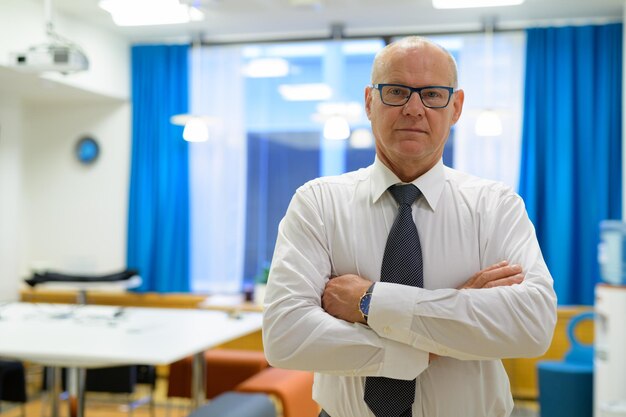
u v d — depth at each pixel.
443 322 1.50
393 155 1.65
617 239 4.78
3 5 5.38
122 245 7.01
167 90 6.88
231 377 4.50
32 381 6.37
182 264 6.83
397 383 1.57
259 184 6.85
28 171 7.20
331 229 1.69
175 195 6.82
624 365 4.37
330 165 6.74
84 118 7.10
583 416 4.92
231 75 6.85
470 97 6.40
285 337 1.57
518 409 5.67
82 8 6.00
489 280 1.59
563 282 6.07
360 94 6.67
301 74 6.78
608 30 6.12
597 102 6.15
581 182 6.16
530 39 6.21
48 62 4.47
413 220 1.66
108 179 7.04
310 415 4.18
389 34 6.61
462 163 6.39
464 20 6.30
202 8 6.05
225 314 4.57
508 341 1.50
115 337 3.57
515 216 1.67
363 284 1.57
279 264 1.65
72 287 5.75
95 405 5.79
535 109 6.20
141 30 6.67
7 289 6.54
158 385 6.57
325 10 6.10
